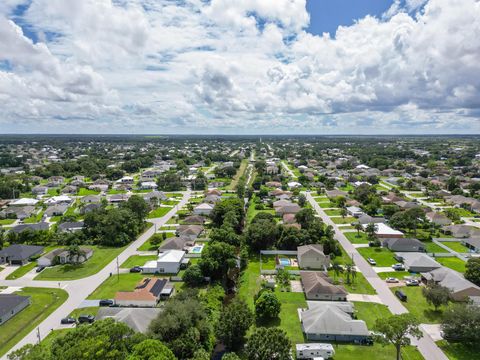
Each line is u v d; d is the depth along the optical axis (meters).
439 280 76.38
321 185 196.75
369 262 90.50
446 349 54.94
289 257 95.62
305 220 114.81
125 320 57.62
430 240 108.56
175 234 115.75
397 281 79.00
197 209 143.50
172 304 56.50
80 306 69.06
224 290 75.94
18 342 57.47
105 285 78.69
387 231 109.31
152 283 75.62
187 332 51.12
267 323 63.31
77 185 199.75
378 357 53.34
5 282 80.69
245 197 172.50
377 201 145.38
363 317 64.25
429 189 178.75
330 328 57.91
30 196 180.12
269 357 47.31
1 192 172.50
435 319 63.53
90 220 114.25
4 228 121.75
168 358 42.22
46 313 66.38
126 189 199.00
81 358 39.84
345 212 136.25
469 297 68.12
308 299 71.75
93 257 96.31
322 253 87.94
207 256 82.44
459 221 125.94
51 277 83.31
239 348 56.22
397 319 50.25
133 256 96.94
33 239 106.50
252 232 101.50
